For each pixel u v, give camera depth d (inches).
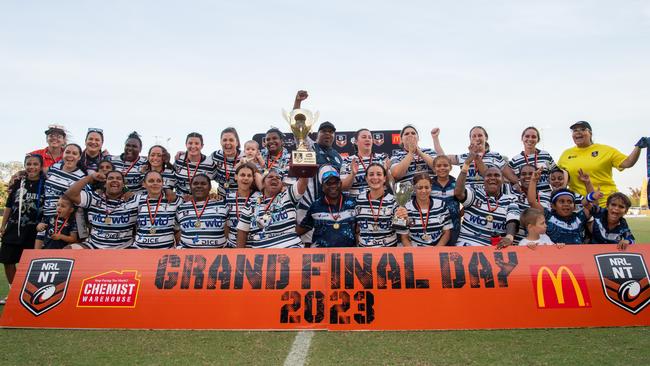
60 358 150.1
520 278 190.2
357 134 288.4
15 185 270.1
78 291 194.5
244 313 187.6
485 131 310.2
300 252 197.3
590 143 295.7
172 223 240.1
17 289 196.1
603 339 165.9
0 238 274.7
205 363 143.4
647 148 263.9
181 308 189.9
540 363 140.6
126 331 183.5
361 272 191.6
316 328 183.9
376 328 183.0
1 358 150.5
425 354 150.6
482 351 153.2
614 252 195.8
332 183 219.3
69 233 247.1
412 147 276.7
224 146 296.5
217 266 196.5
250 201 232.2
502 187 244.1
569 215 226.7
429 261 193.3
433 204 228.7
